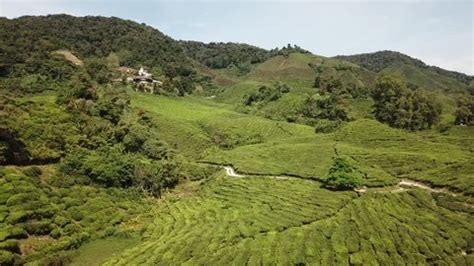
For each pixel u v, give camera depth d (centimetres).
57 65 17550
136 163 10000
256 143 14725
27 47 19225
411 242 6300
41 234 6669
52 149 9038
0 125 8450
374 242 6238
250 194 9025
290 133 15788
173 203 9138
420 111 17438
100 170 9038
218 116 17550
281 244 6169
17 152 8356
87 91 13488
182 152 13438
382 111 17700
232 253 5881
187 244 6278
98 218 7631
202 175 11650
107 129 11056
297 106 19888
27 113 9988
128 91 18175
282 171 10775
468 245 6425
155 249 6219
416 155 10819
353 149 11769
